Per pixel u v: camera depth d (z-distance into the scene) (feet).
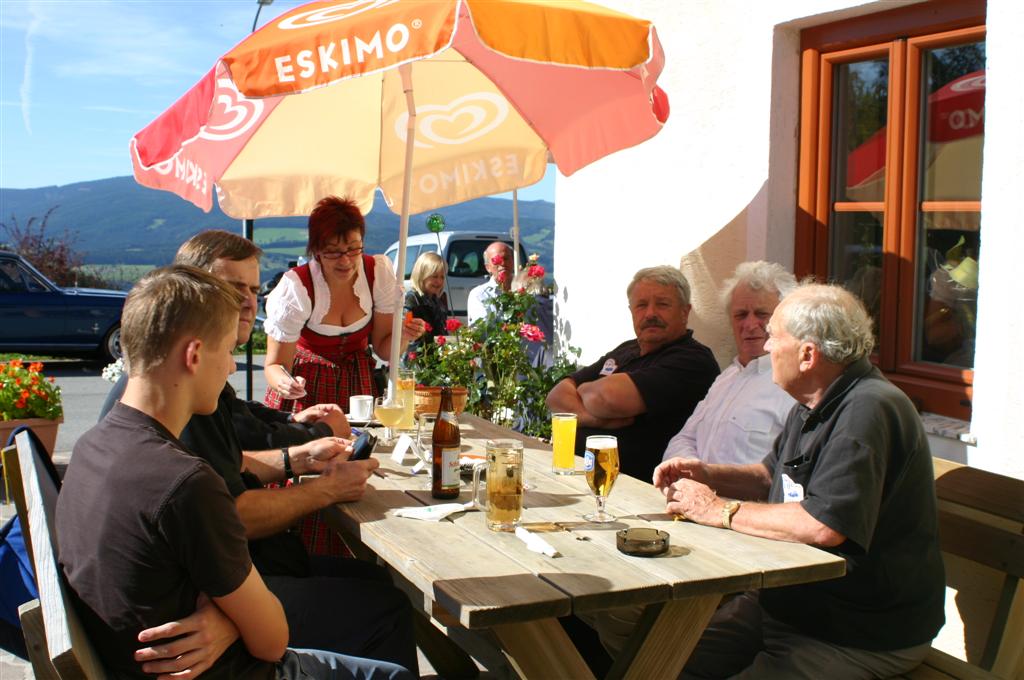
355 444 10.14
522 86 14.38
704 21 14.43
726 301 11.77
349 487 8.92
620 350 13.53
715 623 8.80
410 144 13.29
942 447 11.15
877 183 12.76
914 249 12.25
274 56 10.04
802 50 13.44
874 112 12.73
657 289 12.53
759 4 13.50
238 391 36.73
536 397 17.84
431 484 9.41
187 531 5.77
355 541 11.18
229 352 6.47
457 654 11.34
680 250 15.15
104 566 5.81
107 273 74.79
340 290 13.60
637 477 12.47
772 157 13.53
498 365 18.47
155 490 5.75
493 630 7.06
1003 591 8.80
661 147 15.44
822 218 13.44
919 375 12.13
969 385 11.40
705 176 14.66
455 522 8.23
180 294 6.15
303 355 13.62
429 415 12.84
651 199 15.74
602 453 8.25
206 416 8.14
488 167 16.03
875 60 12.64
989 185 10.47
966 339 11.68
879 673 8.00
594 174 17.10
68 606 5.52
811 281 12.11
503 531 7.95
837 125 13.23
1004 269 10.29
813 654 8.03
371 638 8.50
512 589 6.52
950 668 8.19
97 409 33.45
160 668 5.87
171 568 5.84
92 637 5.93
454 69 15.24
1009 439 10.25
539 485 9.67
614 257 16.70
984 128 10.78
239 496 8.27
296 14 11.71
